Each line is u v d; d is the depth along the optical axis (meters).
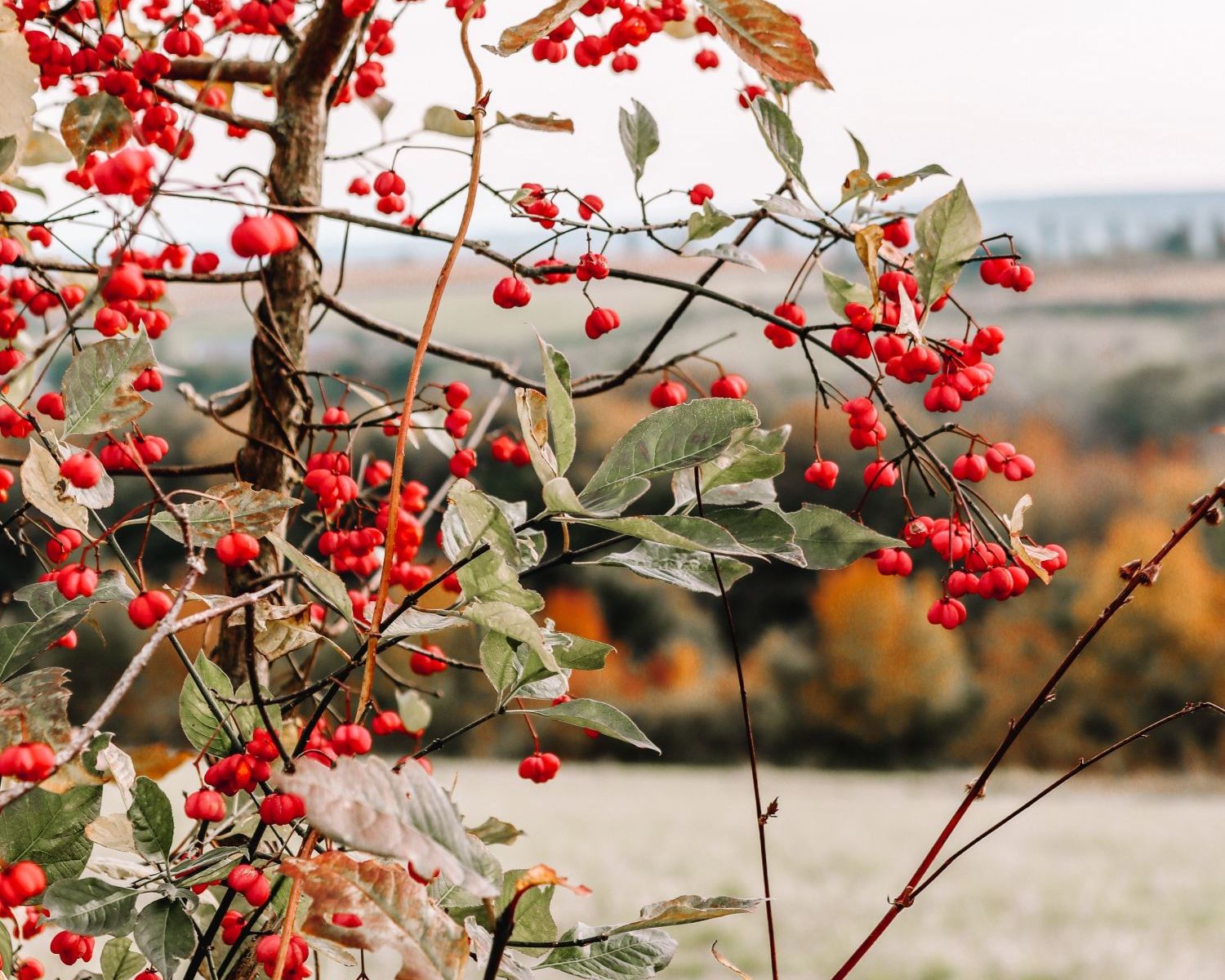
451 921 0.96
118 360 1.04
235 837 1.09
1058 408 22.31
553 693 1.04
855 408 1.14
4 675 1.03
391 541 1.02
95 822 1.03
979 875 9.13
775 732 17.72
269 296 1.19
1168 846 10.35
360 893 0.96
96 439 1.09
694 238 1.14
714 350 15.41
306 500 1.27
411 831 0.95
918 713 17.44
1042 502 19.50
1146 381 22.14
